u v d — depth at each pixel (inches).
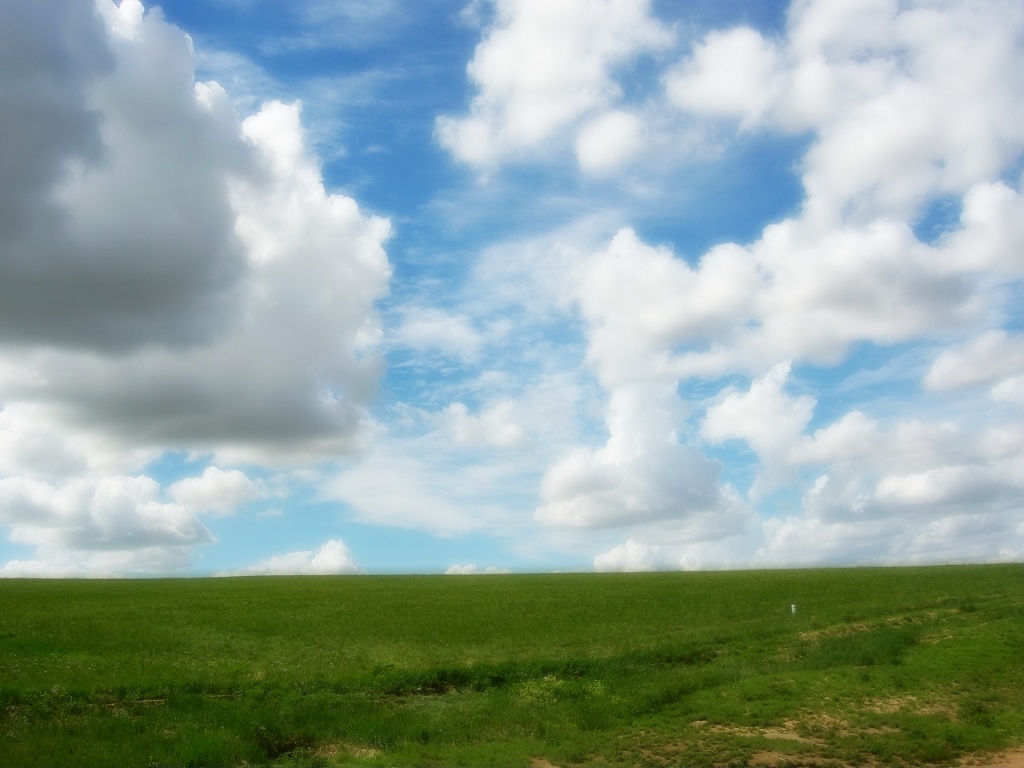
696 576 3304.6
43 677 1254.3
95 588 3139.8
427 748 935.0
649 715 1109.1
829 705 1106.1
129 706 1111.0
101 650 1630.2
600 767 861.8
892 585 2506.2
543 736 1000.9
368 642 1804.9
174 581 3604.8
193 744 880.3
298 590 3038.9
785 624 1849.2
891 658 1334.9
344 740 972.6
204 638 1850.4
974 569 2974.9
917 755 896.3
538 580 3398.1
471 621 2128.4
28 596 2763.3
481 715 1091.3
